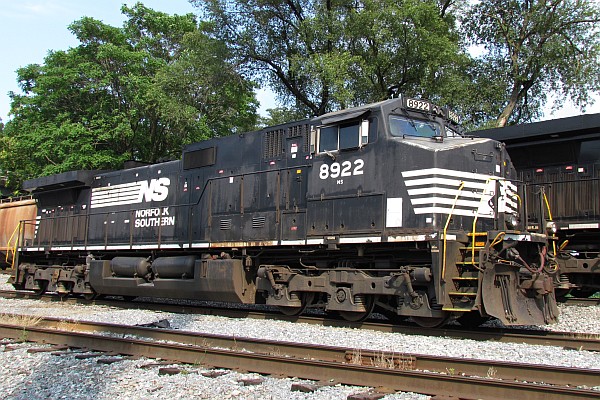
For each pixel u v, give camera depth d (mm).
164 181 14602
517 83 29203
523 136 14141
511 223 9633
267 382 6055
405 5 24219
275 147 11922
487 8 29453
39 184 18375
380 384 5789
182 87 26969
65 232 17531
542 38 28281
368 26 24812
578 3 27234
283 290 11336
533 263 9344
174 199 14180
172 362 7031
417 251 9688
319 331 9359
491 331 9250
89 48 30375
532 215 14039
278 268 11477
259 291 12289
